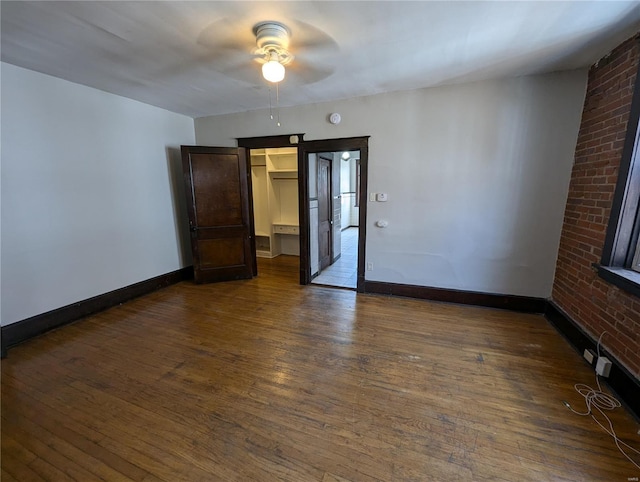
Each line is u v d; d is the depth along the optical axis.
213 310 3.38
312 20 1.86
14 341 2.63
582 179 2.65
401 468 1.48
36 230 2.75
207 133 4.42
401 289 3.70
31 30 1.96
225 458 1.54
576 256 2.66
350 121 3.56
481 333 2.79
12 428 1.74
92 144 3.17
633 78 2.05
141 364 2.36
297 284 4.29
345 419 1.79
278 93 3.34
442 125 3.20
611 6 1.71
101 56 2.37
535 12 1.78
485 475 1.44
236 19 1.84
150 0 1.63
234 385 2.10
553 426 1.72
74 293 3.09
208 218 4.20
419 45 2.21
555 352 2.47
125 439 1.67
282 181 5.86
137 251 3.75
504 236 3.18
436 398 1.96
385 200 3.57
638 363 1.82
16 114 2.57
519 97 2.90
